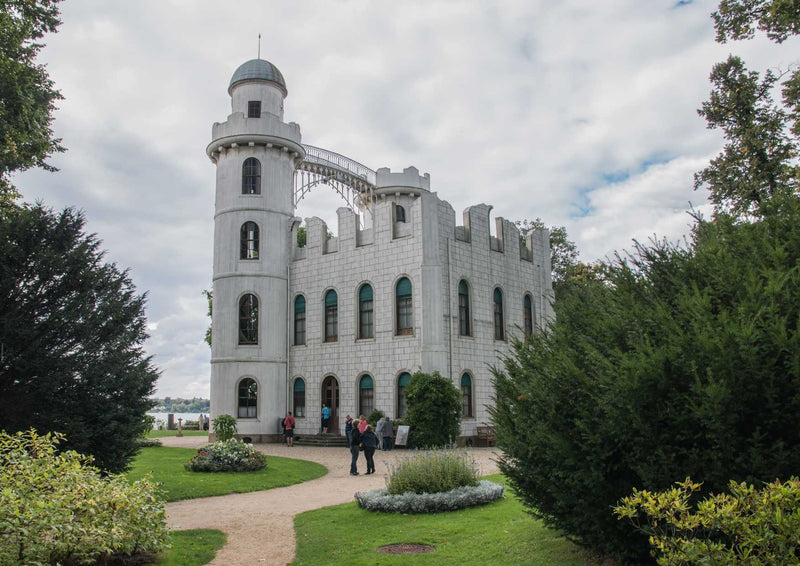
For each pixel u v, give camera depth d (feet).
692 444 21.75
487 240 110.11
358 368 104.37
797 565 14.71
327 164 131.34
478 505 44.19
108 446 48.73
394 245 101.86
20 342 46.80
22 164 61.11
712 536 20.03
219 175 118.52
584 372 25.36
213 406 111.24
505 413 29.43
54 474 28.27
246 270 113.80
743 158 78.59
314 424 109.19
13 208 60.13
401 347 98.89
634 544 24.45
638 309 25.64
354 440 66.95
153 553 31.48
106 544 26.55
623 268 28.84
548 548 29.60
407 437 89.86
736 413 20.21
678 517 20.06
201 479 60.18
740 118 80.94
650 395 22.08
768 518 15.49
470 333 102.63
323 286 112.06
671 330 23.03
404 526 38.47
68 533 25.04
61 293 50.24
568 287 33.37
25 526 23.79
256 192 116.57
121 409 49.44
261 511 46.34
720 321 21.38
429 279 96.32
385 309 102.01
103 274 52.60
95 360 49.75
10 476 26.53
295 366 114.32
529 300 119.75
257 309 113.80
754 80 80.94
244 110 120.26
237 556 33.60
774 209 27.48
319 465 74.74
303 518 42.96
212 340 114.62
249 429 109.09
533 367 29.17
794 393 19.66
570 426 25.59
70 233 52.13
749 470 19.94
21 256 48.73
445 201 101.60
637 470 22.61
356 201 144.05
